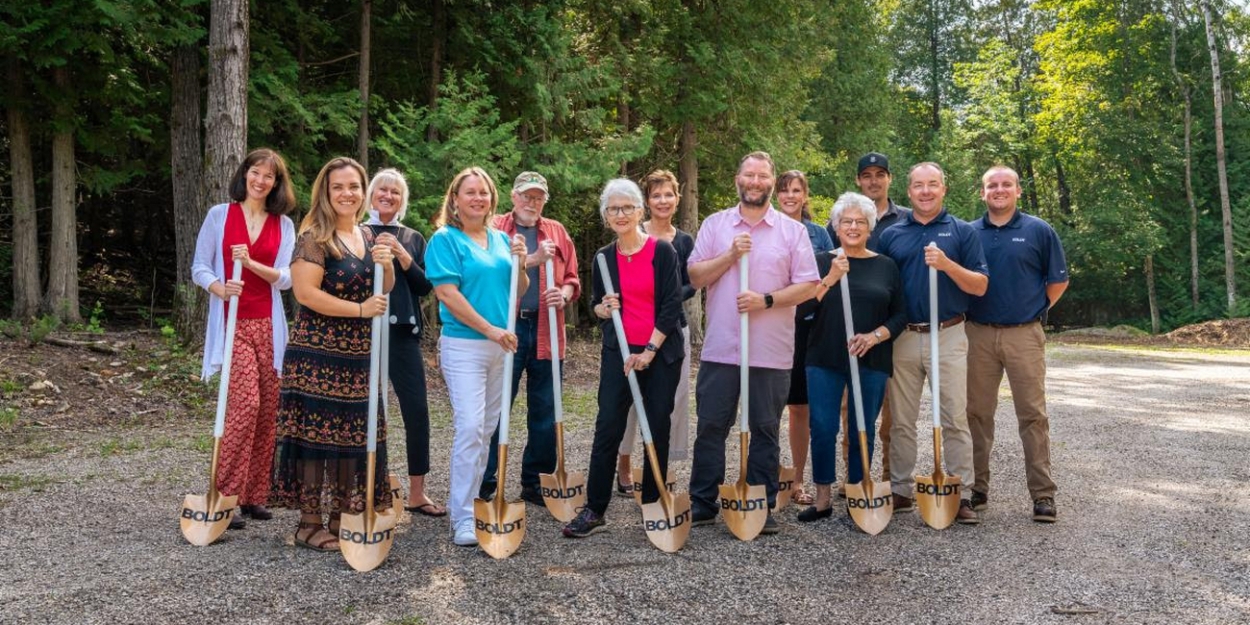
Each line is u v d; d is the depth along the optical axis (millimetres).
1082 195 30703
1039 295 4828
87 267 17094
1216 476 5879
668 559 4012
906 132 35094
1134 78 28969
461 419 4230
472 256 4270
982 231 4969
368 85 12414
